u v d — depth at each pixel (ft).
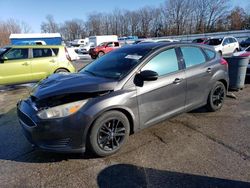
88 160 11.04
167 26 238.07
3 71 25.90
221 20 215.10
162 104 12.92
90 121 10.46
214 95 16.44
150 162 10.78
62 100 10.42
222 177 9.61
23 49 27.14
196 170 10.11
